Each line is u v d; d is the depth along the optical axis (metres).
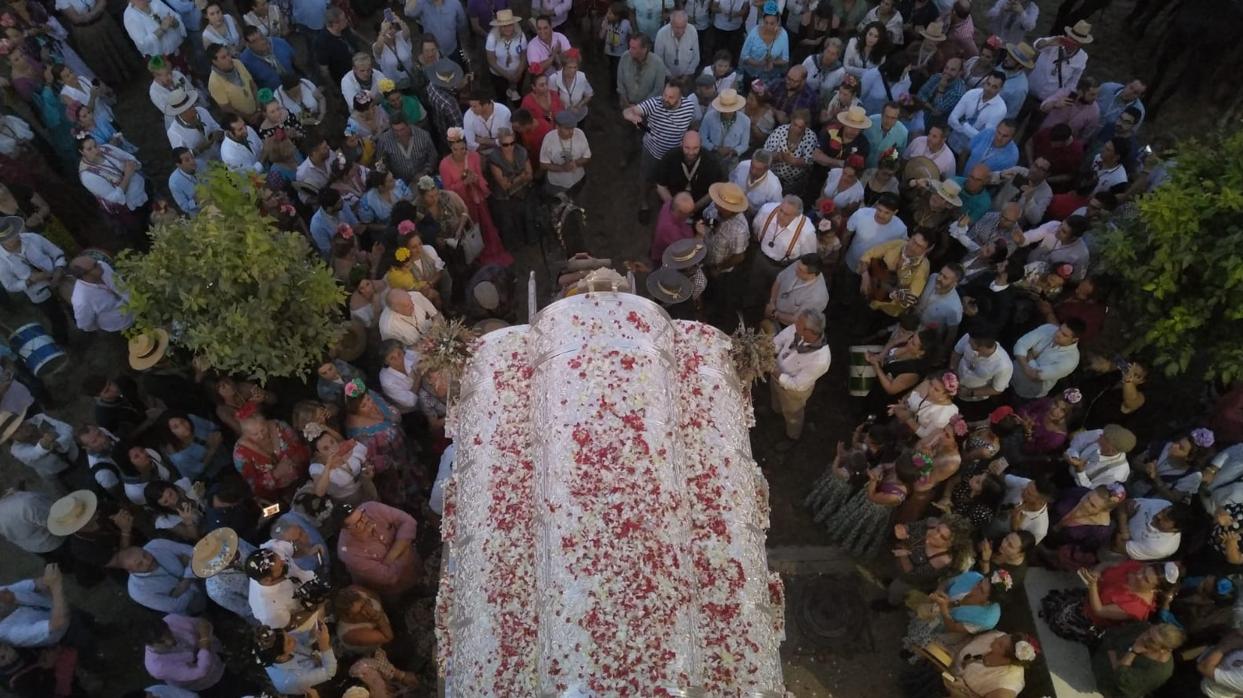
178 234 9.55
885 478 9.35
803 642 9.88
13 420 9.77
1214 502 9.22
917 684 9.26
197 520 9.05
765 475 11.11
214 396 10.20
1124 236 10.41
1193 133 15.02
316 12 14.30
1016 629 9.31
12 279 11.11
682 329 7.86
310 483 9.02
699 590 6.46
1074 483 9.53
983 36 16.16
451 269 11.61
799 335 9.63
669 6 13.70
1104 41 16.25
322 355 10.05
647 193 12.91
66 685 8.53
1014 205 10.85
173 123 11.88
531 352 7.45
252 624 8.55
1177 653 8.52
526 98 12.26
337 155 11.30
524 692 5.90
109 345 12.12
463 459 7.31
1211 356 10.29
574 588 5.95
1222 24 14.05
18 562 10.45
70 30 14.46
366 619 8.35
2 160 11.77
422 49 12.42
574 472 6.45
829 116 12.24
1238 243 9.52
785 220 10.67
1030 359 10.17
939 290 10.25
